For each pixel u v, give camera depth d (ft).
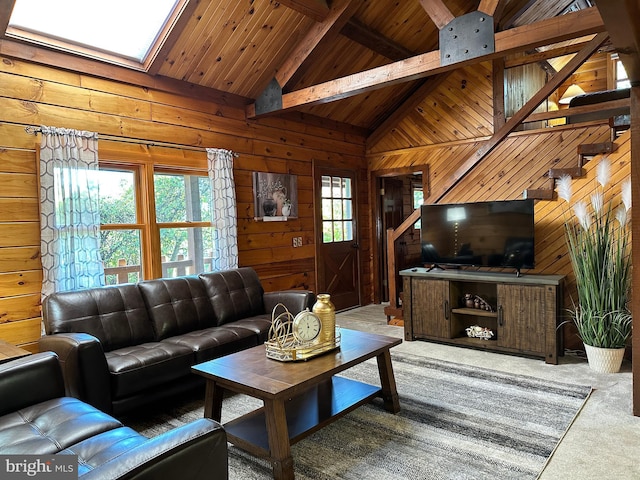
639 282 8.66
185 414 9.62
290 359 8.03
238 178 15.89
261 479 7.06
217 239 14.52
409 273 15.01
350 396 8.96
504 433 8.21
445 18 11.59
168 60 13.04
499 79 17.79
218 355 10.57
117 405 8.73
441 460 7.33
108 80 12.23
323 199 19.69
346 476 6.96
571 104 16.10
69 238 10.99
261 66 15.03
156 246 13.26
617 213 11.39
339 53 16.35
